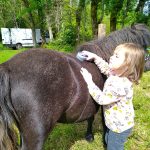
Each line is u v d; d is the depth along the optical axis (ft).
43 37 60.90
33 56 6.60
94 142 10.66
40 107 6.44
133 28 9.18
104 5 38.99
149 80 20.70
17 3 82.94
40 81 6.40
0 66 6.35
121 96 6.83
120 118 7.06
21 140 6.70
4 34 78.33
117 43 8.77
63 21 54.13
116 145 7.36
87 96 7.39
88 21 52.37
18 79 6.28
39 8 51.72
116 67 6.84
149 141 10.84
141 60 6.88
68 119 7.54
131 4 36.88
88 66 7.74
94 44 8.64
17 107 6.35
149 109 14.16
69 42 38.42
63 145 10.18
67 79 6.85
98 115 12.78
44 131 6.64
